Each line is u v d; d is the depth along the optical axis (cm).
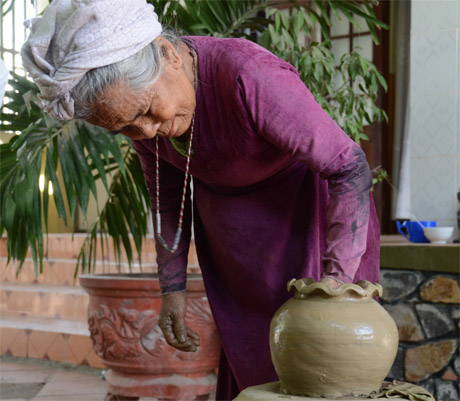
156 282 265
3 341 406
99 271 460
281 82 125
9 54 497
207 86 131
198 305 269
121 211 294
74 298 436
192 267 418
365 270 153
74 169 241
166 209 167
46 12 115
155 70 117
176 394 272
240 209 151
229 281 160
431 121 370
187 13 260
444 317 271
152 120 123
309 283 122
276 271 151
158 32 119
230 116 130
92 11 110
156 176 150
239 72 125
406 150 529
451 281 269
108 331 273
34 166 242
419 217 374
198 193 161
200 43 134
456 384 271
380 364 112
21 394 318
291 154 126
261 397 114
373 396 111
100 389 327
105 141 242
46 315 449
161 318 167
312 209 149
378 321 113
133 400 279
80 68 110
